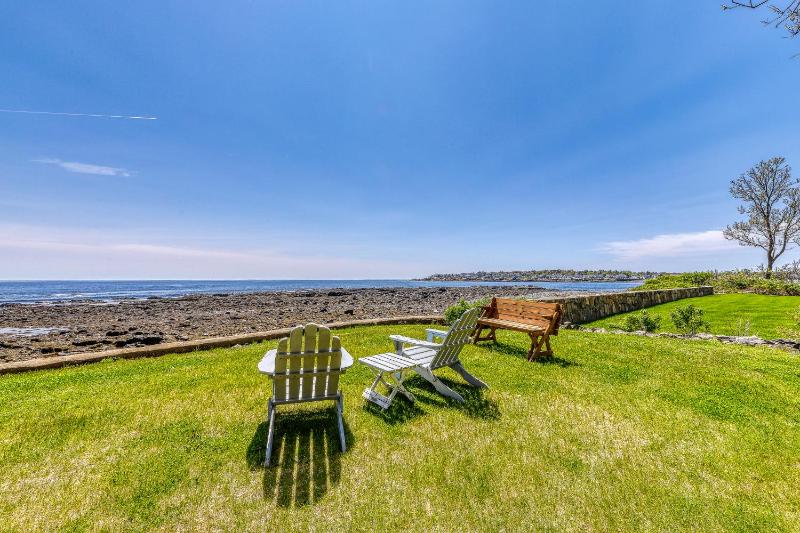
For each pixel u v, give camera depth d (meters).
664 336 8.96
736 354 7.01
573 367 6.21
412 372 5.94
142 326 14.52
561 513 2.69
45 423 4.02
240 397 4.80
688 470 3.21
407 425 4.02
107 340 10.87
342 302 28.44
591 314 13.67
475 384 5.23
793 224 29.28
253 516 2.65
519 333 9.09
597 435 3.81
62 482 3.02
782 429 3.95
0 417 4.17
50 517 2.64
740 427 4.00
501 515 2.67
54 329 14.51
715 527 2.57
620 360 6.63
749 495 2.90
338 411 3.71
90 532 2.50
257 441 3.68
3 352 9.43
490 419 4.17
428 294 39.81
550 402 4.68
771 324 11.09
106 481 3.03
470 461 3.32
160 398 4.76
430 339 6.15
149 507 2.75
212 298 35.28
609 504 2.78
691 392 5.01
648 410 4.44
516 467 3.23
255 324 14.83
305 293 42.91
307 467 3.24
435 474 3.12
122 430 3.88
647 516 2.67
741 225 32.19
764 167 30.73
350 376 5.69
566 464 3.28
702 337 8.74
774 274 27.62
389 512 2.69
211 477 3.09
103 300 35.62
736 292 24.17
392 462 3.30
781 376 5.68
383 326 10.52
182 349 7.55
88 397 4.80
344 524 2.57
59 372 6.02
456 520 2.61
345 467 3.23
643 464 3.29
